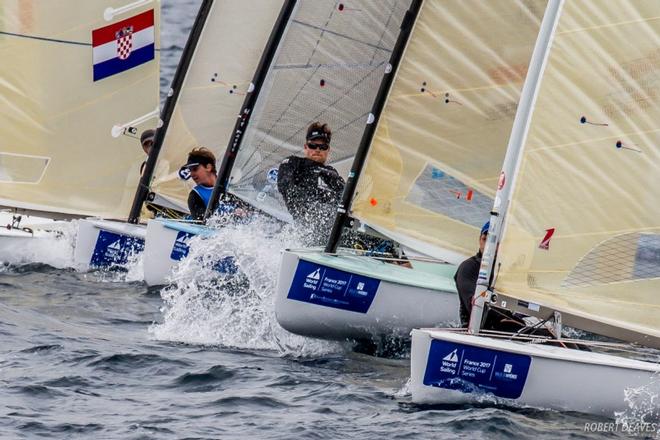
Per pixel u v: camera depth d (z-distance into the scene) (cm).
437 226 3816
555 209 2986
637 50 2972
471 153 3797
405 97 3819
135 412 2747
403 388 3056
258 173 4588
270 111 4562
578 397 2856
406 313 3666
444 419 2759
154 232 4459
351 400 2928
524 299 2980
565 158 2991
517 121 3022
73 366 3103
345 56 4466
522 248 2986
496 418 2752
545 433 2700
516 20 3766
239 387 3011
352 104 4472
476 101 3784
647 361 2995
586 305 2962
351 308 3584
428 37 3806
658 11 2967
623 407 2866
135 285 4472
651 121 2956
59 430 2589
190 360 3247
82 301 4116
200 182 4747
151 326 3731
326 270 3553
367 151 3828
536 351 2862
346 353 3559
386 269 3753
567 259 2975
